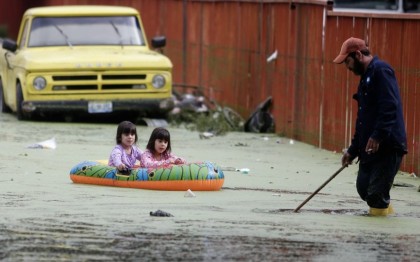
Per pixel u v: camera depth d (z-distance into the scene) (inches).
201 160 1192.8
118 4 2247.8
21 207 796.0
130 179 932.6
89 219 746.8
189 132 1512.1
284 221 767.7
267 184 1002.7
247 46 1649.9
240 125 1595.7
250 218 775.1
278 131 1523.1
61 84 1544.0
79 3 2349.9
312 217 796.0
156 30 2135.8
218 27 1796.3
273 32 1545.3
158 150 971.9
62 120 1606.8
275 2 1530.5
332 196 933.8
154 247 653.9
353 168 1165.7
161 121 1596.9
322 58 1369.3
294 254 645.3
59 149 1243.2
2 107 1756.9
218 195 904.9
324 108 1364.4
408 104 1154.7
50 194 874.8
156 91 1574.8
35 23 1648.6
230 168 1126.4
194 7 1925.4
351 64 828.6
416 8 1775.3
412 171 1147.9
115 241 669.3
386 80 812.0
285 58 1498.5
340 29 1314.0
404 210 869.2
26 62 1550.2
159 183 923.4
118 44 1647.4
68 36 1640.0
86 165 959.0
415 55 1135.0
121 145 968.9
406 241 703.1
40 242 661.9
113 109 1561.3
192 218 764.0
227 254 639.8
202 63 1888.5
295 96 1464.1
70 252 634.2
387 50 1199.6
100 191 903.7
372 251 663.1
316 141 1389.0
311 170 1134.4
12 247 645.9
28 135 1397.6
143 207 812.6
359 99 831.7
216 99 1809.8
